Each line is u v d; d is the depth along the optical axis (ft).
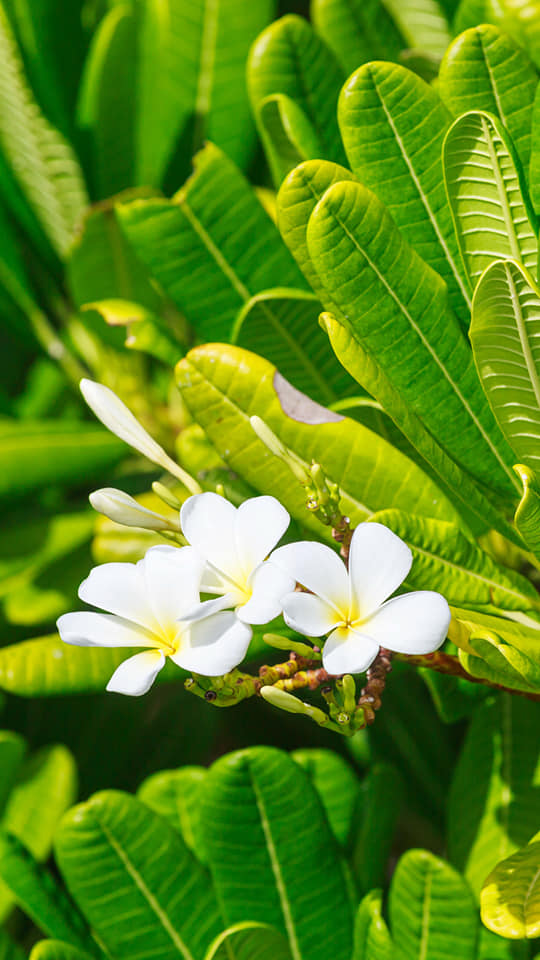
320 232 3.73
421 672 4.01
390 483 3.85
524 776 4.16
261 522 3.51
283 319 4.07
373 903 4.02
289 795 4.09
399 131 3.87
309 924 4.13
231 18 4.74
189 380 3.85
